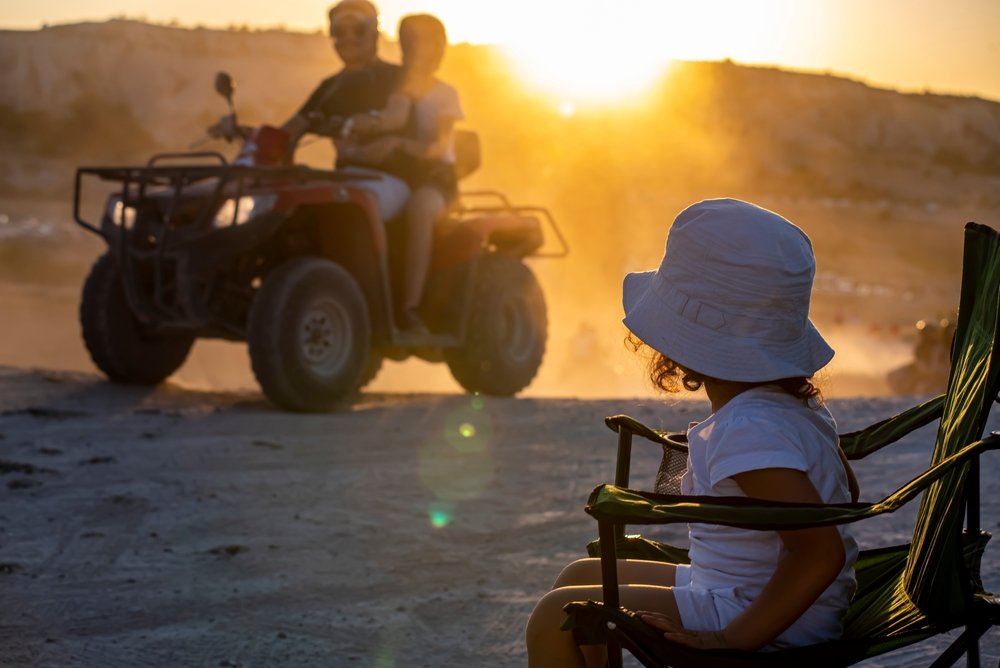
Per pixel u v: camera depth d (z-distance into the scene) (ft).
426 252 27.86
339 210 26.73
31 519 16.16
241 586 13.74
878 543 14.96
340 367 25.93
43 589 13.43
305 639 12.10
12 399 25.90
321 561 14.74
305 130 28.48
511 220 29.99
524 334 30.78
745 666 6.88
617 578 7.66
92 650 11.68
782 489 7.04
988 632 11.70
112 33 361.51
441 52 27.96
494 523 16.55
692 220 7.54
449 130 28.07
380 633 12.31
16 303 98.27
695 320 7.48
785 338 7.46
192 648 11.81
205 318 25.53
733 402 7.43
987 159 476.54
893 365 93.61
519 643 12.04
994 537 14.82
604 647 7.91
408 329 27.99
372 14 28.78
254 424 23.85
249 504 17.37
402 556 14.98
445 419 25.27
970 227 7.97
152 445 21.25
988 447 6.61
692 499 6.74
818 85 485.15
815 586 6.91
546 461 20.77
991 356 6.86
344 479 19.12
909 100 502.38
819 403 7.82
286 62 377.50
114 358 27.94
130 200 26.43
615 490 6.91
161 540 15.46
